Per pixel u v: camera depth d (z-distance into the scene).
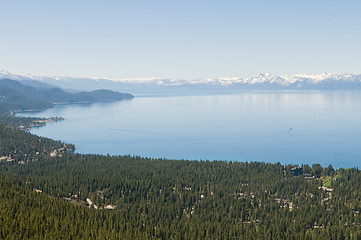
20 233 198.25
